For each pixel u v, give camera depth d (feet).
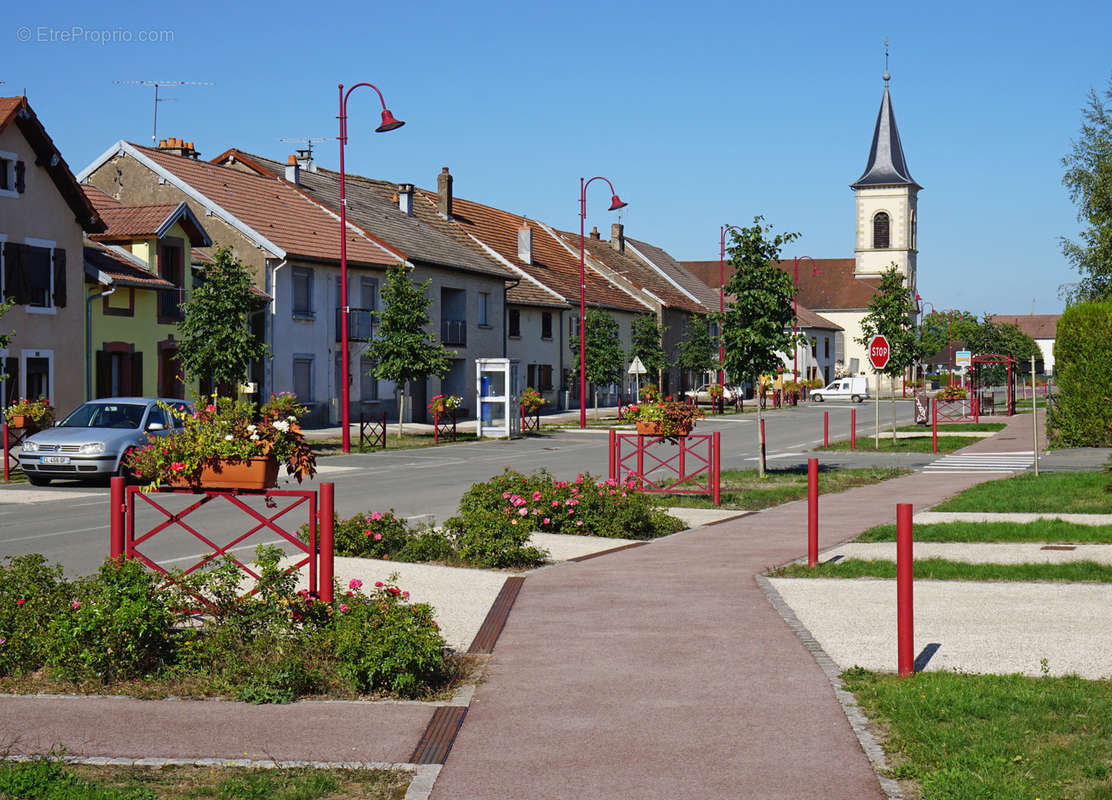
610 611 32.78
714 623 30.94
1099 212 139.64
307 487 73.15
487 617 31.99
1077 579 37.11
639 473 64.80
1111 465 71.10
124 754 19.89
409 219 182.09
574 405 212.23
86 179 139.13
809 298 393.70
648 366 201.77
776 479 76.74
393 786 18.30
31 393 100.53
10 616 26.23
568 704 23.03
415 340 122.93
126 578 26.04
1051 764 18.52
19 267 98.53
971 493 63.57
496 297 181.88
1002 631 29.58
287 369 134.41
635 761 19.49
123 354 111.96
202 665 25.18
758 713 22.22
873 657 26.84
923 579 37.63
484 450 110.93
